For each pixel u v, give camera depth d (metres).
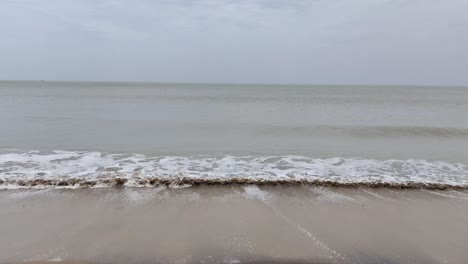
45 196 6.56
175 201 6.50
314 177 7.85
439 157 10.27
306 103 33.44
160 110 23.94
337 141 12.78
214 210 6.12
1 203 6.20
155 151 10.61
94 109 23.53
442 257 4.67
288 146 11.73
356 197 6.83
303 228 5.45
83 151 10.38
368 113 23.31
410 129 15.47
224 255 4.62
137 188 7.09
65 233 5.15
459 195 6.93
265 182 7.53
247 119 19.11
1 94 42.34
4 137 12.26
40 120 16.88
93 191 6.87
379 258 4.62
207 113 22.34
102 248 4.74
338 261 4.54
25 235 5.07
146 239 5.01
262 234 5.23
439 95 57.41
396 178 7.86
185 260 4.49
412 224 5.64
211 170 8.54
